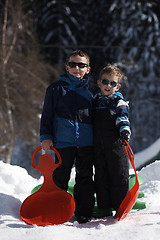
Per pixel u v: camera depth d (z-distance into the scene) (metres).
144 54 33.50
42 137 3.78
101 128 3.79
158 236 2.81
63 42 33.41
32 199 3.66
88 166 3.84
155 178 5.40
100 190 3.84
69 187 4.27
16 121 26.47
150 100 33.59
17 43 27.39
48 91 3.85
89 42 34.94
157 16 36.12
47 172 3.73
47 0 34.00
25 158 28.80
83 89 3.91
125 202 3.51
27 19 29.16
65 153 3.78
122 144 3.63
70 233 3.01
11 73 25.64
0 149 24.80
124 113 3.75
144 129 32.69
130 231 3.01
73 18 34.62
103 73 3.91
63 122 3.75
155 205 4.25
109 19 34.25
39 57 28.53
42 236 2.86
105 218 3.86
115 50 33.03
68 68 3.98
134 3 33.88
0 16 27.81
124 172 3.76
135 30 33.41
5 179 4.97
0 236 2.89
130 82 32.28
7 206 3.82
